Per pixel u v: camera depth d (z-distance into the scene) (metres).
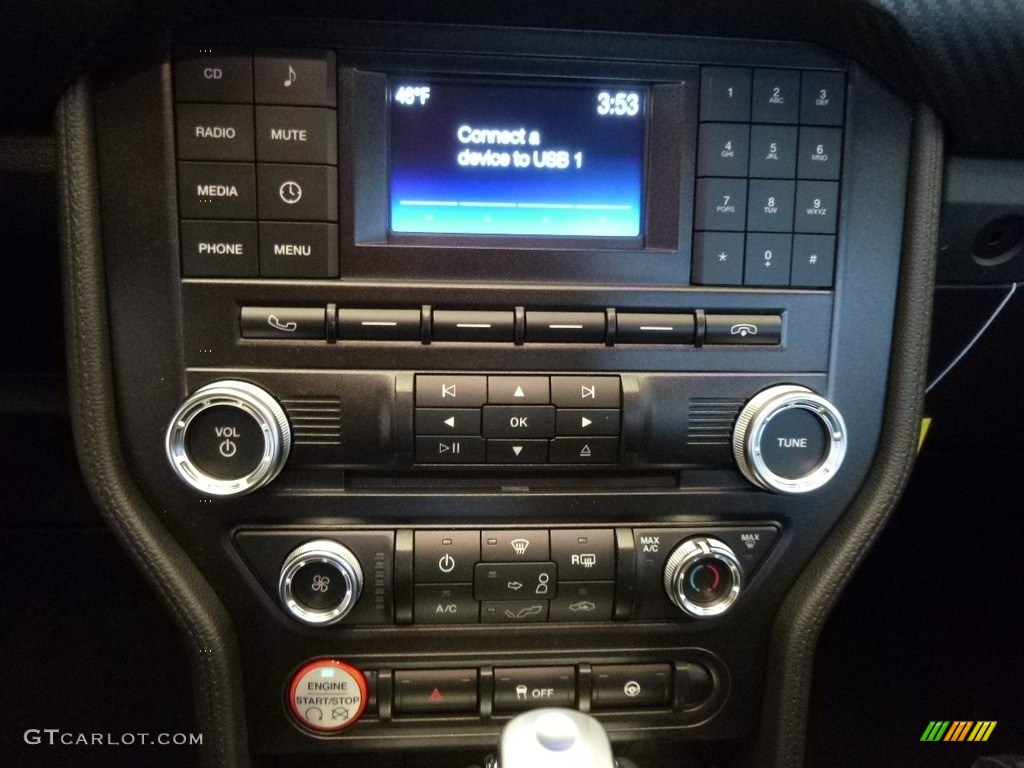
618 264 0.61
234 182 0.57
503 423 0.61
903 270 0.63
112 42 0.53
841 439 0.63
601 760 0.52
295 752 0.68
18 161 0.57
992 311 0.74
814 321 0.63
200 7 0.54
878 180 0.62
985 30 0.56
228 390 0.58
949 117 0.61
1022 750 0.99
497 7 0.56
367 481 0.63
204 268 0.58
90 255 0.57
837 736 0.97
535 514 0.65
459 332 0.60
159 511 0.62
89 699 0.85
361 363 0.60
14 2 0.49
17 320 0.67
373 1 0.55
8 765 0.85
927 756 0.99
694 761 0.81
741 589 0.67
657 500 0.65
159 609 0.84
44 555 0.81
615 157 0.61
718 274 0.62
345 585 0.63
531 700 0.67
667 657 0.69
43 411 0.73
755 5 0.55
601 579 0.65
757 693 0.70
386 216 0.60
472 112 0.60
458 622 0.65
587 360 0.62
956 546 0.95
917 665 0.97
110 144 0.56
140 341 0.59
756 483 0.64
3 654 0.83
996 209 0.66
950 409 0.84
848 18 0.56
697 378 0.63
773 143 0.61
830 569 0.66
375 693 0.66
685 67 0.60
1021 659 0.98
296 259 0.58
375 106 0.58
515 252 0.60
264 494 0.62
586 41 0.59
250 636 0.65
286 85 0.57
